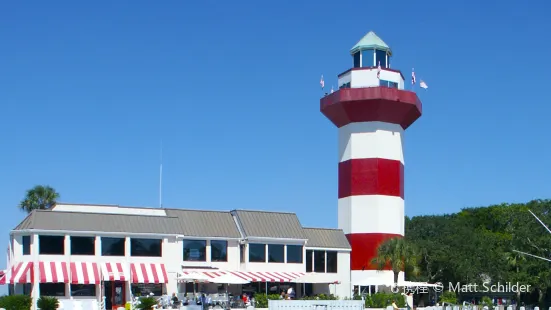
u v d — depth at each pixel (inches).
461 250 3481.8
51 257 2456.9
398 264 3002.0
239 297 2669.8
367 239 3221.0
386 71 3408.0
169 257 2647.6
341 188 3388.3
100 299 2464.3
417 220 4136.3
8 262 2591.0
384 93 3248.0
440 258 3400.6
